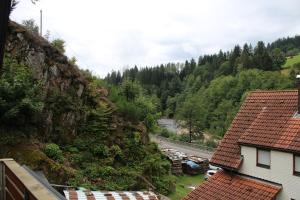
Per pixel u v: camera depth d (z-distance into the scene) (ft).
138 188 74.02
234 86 290.35
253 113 61.62
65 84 80.12
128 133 87.66
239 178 56.34
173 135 236.22
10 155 57.98
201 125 231.09
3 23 10.68
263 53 393.70
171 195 84.17
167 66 572.92
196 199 56.70
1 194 15.65
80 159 72.33
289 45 606.14
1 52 11.07
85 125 81.51
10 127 62.69
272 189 50.34
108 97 96.94
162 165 97.14
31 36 76.23
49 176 59.88
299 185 47.29
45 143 69.56
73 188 59.72
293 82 277.23
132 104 97.55
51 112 73.41
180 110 255.29
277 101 59.98
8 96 61.87
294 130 51.52
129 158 82.74
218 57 505.25
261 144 52.75
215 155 60.80
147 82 509.35
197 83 378.12
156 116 111.04
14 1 13.19
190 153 163.22
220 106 247.29
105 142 81.15
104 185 67.67
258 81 278.46
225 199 53.06
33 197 10.61
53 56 79.61
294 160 48.34
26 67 71.82
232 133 61.57
